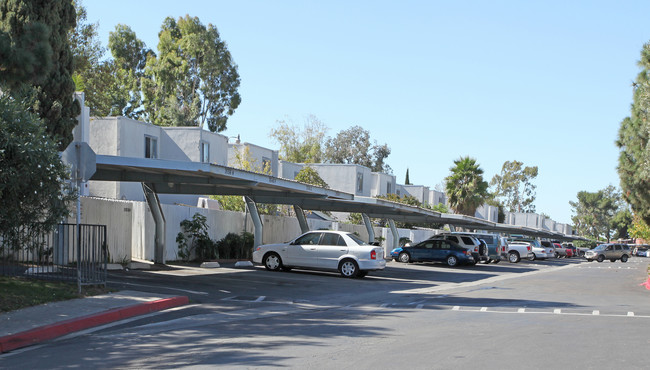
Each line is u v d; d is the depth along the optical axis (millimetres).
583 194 142750
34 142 11922
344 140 95312
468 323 11852
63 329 10281
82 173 13320
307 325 11250
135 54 71125
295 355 8312
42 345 9242
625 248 61125
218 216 28812
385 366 7625
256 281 19828
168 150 38406
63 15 21141
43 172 12062
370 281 22297
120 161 17672
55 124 20609
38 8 19938
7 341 9070
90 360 8070
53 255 15312
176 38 66688
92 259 14641
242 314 12773
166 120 61406
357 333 10312
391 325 11391
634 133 23391
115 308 12203
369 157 95625
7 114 11758
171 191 24141
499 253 41312
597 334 10523
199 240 26516
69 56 21375
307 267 23641
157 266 22359
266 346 9000
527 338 9961
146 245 23672
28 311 11477
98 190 34812
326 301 15898
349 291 18641
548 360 8094
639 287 23797
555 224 122375
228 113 66188
